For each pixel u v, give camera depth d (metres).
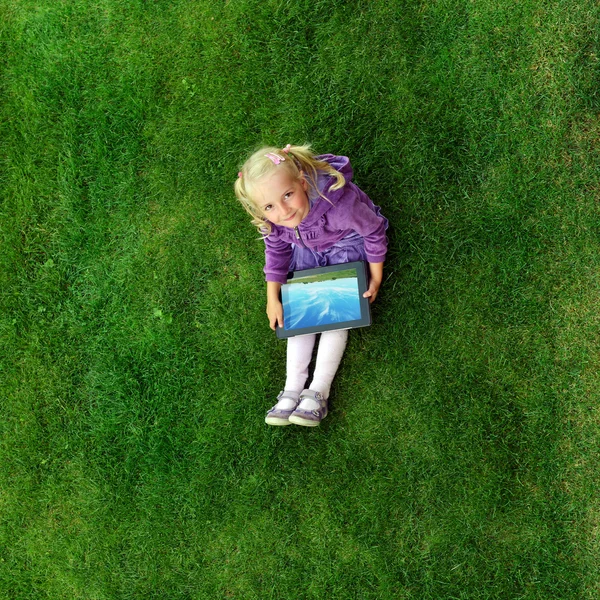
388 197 2.88
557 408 2.63
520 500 2.62
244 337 2.97
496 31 2.83
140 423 3.01
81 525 2.99
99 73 3.23
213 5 3.14
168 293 3.06
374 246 2.56
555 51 2.77
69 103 3.24
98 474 3.00
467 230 2.79
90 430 3.05
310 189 2.32
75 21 3.28
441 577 2.63
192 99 3.12
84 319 3.13
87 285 3.15
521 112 2.78
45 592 2.97
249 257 3.01
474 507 2.65
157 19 3.20
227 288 3.02
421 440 2.74
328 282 2.68
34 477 3.06
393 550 2.70
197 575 2.85
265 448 2.87
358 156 2.94
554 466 2.61
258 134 3.04
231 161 3.05
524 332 2.70
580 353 2.64
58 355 3.13
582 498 2.56
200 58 3.13
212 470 2.91
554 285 2.70
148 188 3.13
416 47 2.91
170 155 3.12
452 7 2.87
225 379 2.96
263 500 2.84
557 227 2.71
